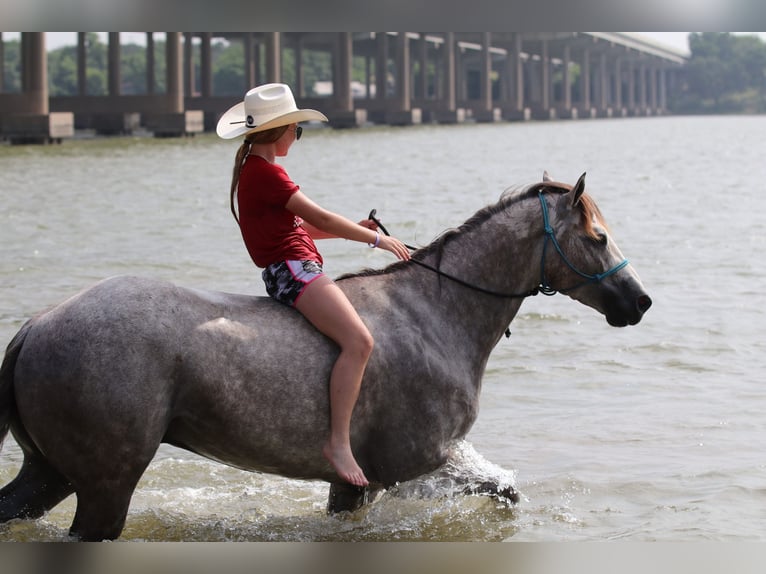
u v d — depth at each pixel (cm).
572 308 1359
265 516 701
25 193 2797
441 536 663
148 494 745
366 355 593
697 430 881
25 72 6994
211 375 559
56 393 536
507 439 863
